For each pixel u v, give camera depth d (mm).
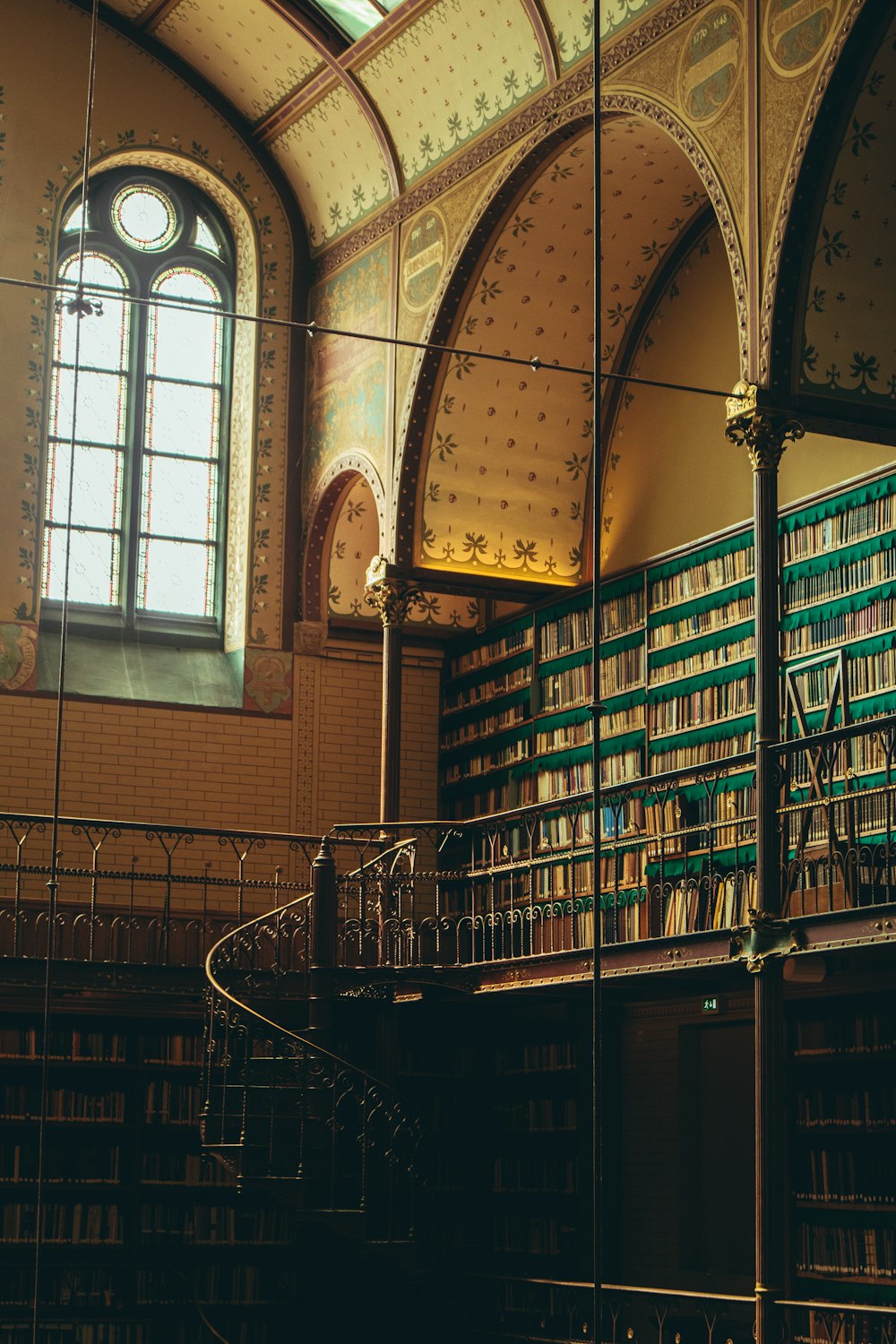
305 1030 14133
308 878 17609
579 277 15562
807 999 13234
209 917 17078
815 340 11742
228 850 17312
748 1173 14000
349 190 17375
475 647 18062
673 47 12914
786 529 13742
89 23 17703
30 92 17375
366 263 17016
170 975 14375
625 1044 15312
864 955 11258
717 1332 13781
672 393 15703
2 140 17203
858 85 11445
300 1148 12945
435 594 18344
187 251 18406
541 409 16047
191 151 18016
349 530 18328
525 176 14617
